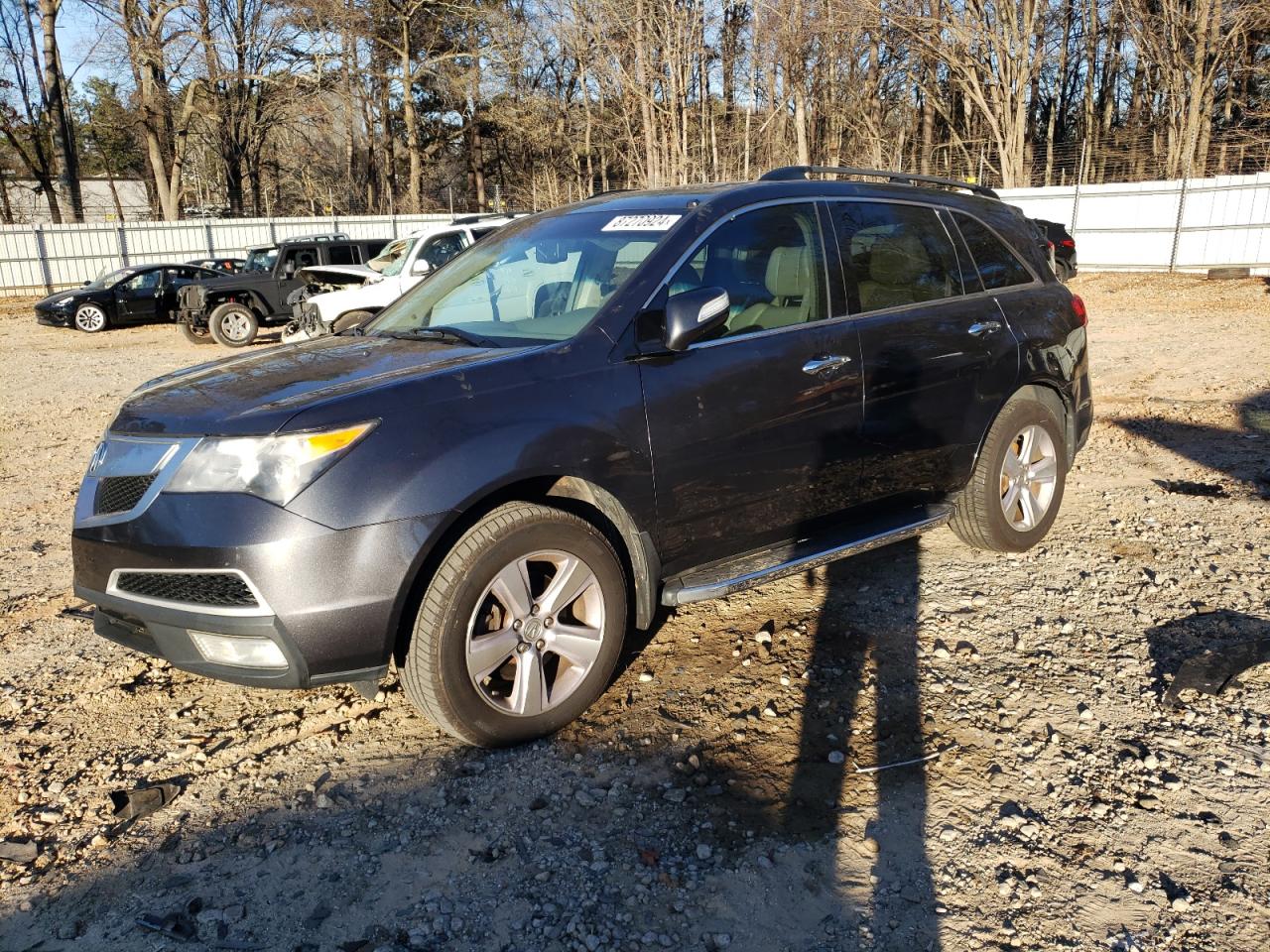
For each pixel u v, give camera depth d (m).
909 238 4.57
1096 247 25.73
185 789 3.21
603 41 42.72
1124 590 4.53
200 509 2.96
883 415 4.21
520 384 3.27
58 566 5.48
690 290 3.63
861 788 3.09
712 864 2.76
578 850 2.84
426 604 3.08
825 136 45.50
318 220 33.97
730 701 3.63
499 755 3.33
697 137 47.16
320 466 2.93
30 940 2.55
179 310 18.03
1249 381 9.66
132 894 2.71
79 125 60.59
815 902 2.60
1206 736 3.31
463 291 4.21
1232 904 2.54
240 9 42.16
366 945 2.49
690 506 3.64
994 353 4.64
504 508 3.20
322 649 2.95
